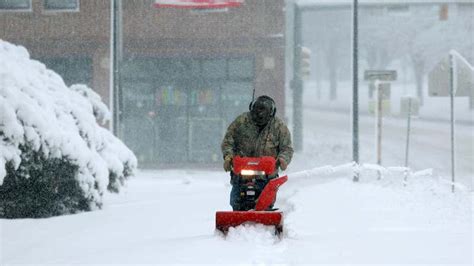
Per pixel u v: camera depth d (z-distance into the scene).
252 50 80.06
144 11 80.00
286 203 36.72
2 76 32.81
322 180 58.34
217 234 21.31
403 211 31.94
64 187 33.09
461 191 41.06
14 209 32.31
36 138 31.61
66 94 36.72
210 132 80.88
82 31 79.31
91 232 25.23
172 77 80.69
